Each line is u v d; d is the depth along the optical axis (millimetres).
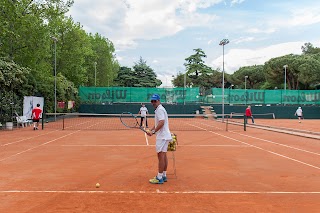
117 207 4723
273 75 63250
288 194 5555
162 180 6203
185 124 26172
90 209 4625
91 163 8234
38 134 15922
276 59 64188
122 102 37812
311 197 5391
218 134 16969
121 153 9953
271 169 7727
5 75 18609
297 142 13664
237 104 39219
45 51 25984
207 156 9578
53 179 6457
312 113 39094
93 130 18797
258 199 5230
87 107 37375
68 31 33000
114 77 68188
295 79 62062
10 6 21656
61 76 31406
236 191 5703
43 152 10039
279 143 13188
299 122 29641
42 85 26609
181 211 4574
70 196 5285
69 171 7230
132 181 6340
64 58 33094
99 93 37656
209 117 35844
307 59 56562
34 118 18625
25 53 24312
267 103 39531
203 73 71688
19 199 5098
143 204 4879
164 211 4566
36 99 23641
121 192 5547
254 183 6309
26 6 23516
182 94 38719
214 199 5195
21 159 8750
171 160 8828
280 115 38781
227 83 80500
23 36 23156
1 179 6422
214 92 39594
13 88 20594
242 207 4805
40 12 24875
